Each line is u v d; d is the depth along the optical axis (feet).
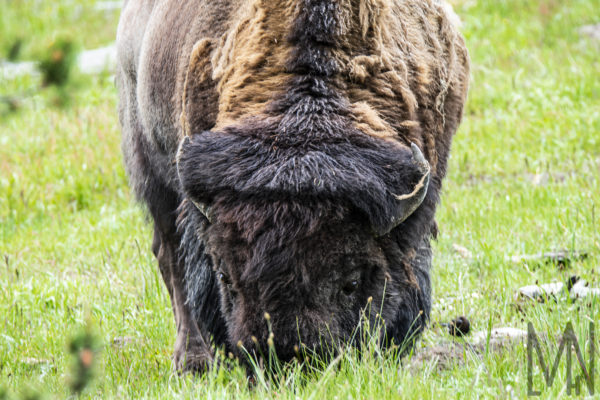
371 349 49.47
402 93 53.72
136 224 103.19
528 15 172.24
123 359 63.05
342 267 48.16
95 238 100.01
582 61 147.33
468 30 165.78
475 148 118.52
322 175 47.06
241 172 47.93
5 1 206.18
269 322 46.55
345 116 50.26
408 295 56.54
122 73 77.97
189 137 50.88
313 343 47.06
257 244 46.75
